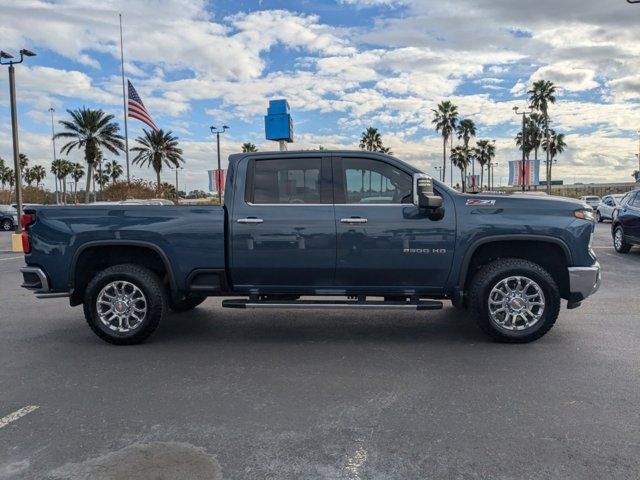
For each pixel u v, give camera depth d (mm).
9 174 85750
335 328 6164
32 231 5535
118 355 5195
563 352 5039
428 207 4984
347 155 5453
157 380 4445
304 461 3023
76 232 5465
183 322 6551
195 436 3363
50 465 3018
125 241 5438
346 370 4633
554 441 3225
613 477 2812
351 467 2947
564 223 5148
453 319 6547
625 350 5082
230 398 4008
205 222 5395
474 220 5191
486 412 3670
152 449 3193
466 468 2920
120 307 5504
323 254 5301
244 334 5945
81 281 5738
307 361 4918
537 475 2836
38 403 3959
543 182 94438
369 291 5430
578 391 4035
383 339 5641
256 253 5371
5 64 17000
